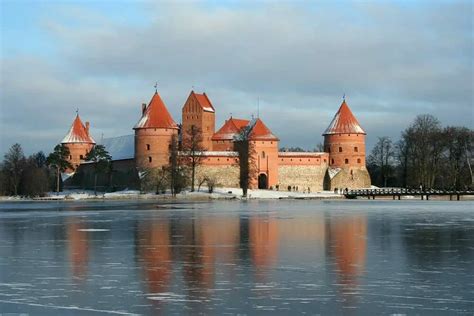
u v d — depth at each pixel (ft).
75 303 61.98
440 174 424.05
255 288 68.49
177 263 85.61
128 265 84.12
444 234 122.21
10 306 61.00
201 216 180.65
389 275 75.72
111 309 59.62
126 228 138.92
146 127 402.52
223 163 408.87
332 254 93.56
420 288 68.13
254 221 158.20
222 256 92.02
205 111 467.11
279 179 426.51
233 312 58.34
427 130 428.56
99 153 430.20
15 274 77.51
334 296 64.49
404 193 366.63
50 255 94.17
